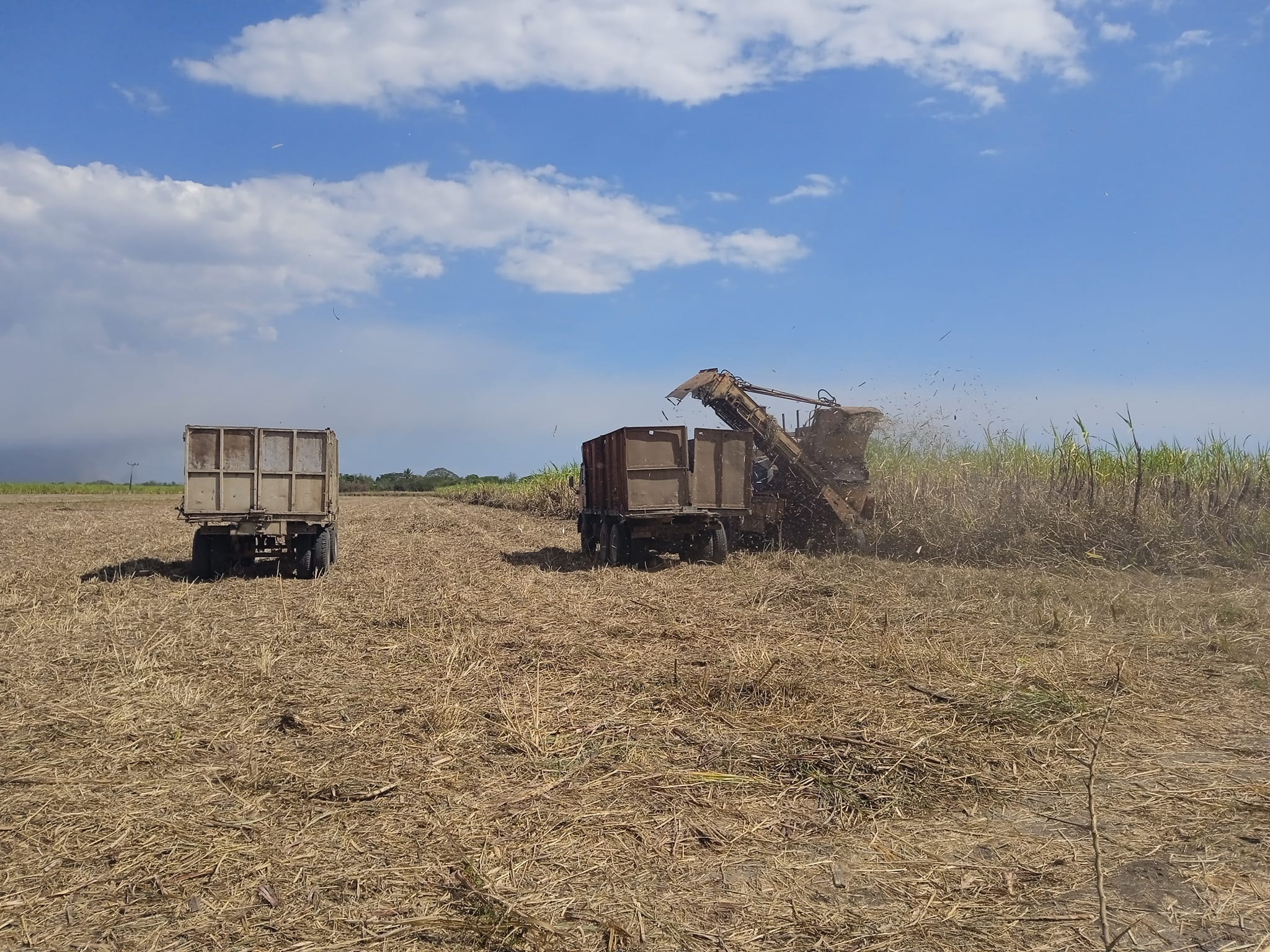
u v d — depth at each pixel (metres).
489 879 4.17
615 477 16.45
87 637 9.64
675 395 16.88
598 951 3.58
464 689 7.46
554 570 16.17
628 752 5.86
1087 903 3.97
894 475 18.50
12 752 5.93
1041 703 6.70
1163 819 4.83
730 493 16.30
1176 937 3.68
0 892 4.07
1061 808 5.01
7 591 13.48
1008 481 16.61
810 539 17.67
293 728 6.46
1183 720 6.54
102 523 32.03
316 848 4.51
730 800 5.12
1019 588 12.13
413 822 4.83
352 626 10.31
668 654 8.54
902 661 7.91
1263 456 16.25
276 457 15.05
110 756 5.85
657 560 17.22
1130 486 16.03
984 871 4.28
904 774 5.45
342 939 3.68
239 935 3.71
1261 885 4.10
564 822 4.82
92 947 3.64
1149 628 9.46
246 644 9.34
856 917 3.86
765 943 3.66
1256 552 14.14
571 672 7.97
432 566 17.03
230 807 5.02
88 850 4.49
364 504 54.75
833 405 17.48
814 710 6.69
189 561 18.16
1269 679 7.52
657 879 4.20
